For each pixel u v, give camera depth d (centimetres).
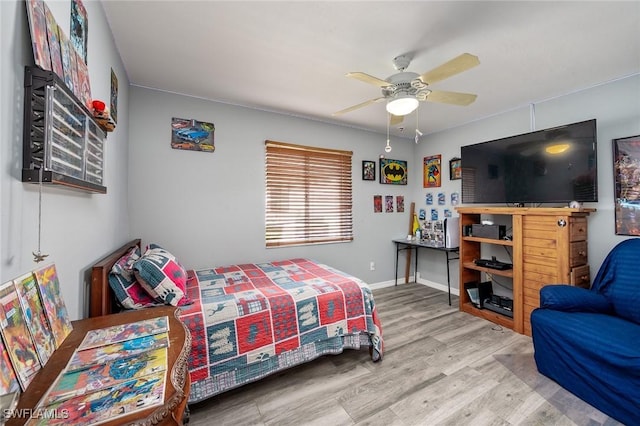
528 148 275
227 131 302
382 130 409
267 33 182
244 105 310
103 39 161
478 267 308
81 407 63
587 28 175
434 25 173
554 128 255
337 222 379
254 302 186
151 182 265
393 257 433
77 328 107
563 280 236
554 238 242
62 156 92
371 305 224
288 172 340
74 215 119
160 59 215
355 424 154
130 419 60
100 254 157
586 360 168
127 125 247
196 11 162
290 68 228
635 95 231
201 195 289
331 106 312
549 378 192
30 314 76
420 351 232
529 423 153
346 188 386
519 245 266
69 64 106
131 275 166
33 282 81
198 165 287
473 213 321
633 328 171
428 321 293
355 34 182
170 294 168
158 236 269
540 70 229
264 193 324
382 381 192
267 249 328
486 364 212
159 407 64
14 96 75
